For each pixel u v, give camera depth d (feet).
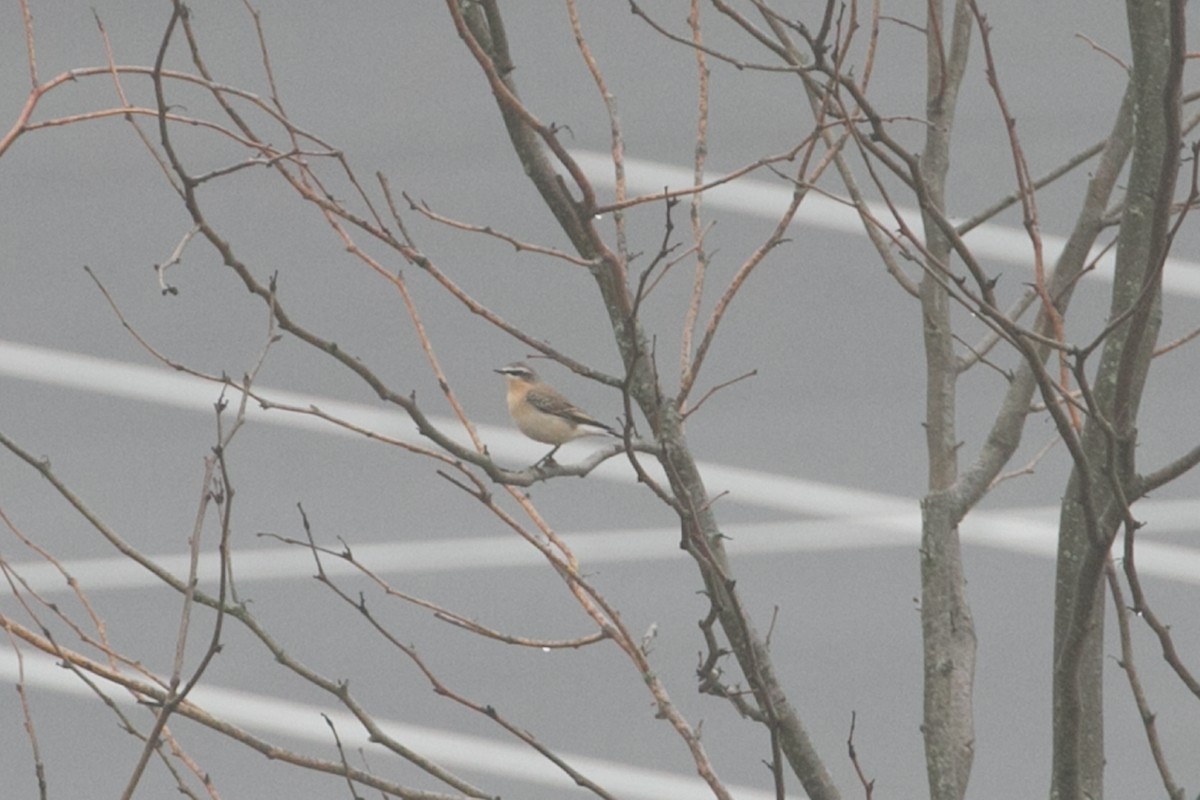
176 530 56.08
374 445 59.88
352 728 47.14
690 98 78.95
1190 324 65.87
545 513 56.18
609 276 20.35
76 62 81.82
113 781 45.70
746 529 55.57
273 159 18.84
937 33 21.59
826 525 55.77
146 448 60.13
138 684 17.95
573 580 19.11
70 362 64.95
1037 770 45.57
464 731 47.06
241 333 66.44
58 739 47.06
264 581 53.36
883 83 78.38
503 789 44.86
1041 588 52.54
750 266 20.42
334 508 56.90
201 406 62.44
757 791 44.86
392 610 51.78
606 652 49.55
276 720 47.44
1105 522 16.56
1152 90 17.57
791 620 51.13
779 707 19.45
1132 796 44.60
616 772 45.57
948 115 22.26
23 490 58.18
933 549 21.01
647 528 55.21
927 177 22.22
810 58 48.85
